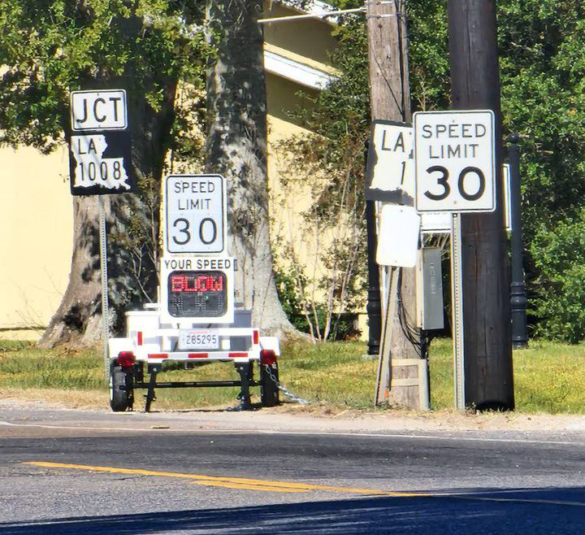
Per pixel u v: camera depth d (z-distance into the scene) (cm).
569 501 3275
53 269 14562
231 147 11169
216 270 6650
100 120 7106
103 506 3281
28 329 14362
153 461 4153
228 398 7350
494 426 5372
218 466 4016
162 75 10444
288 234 12794
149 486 3603
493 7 5969
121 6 9506
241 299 11156
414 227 5953
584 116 12081
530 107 12394
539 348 10569
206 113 11444
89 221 12044
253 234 11156
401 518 3039
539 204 13050
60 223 14562
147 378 8612
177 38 10150
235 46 11144
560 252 12288
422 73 12344
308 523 2991
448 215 7819
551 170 12550
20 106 9988
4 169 14612
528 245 12950
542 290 12625
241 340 6681
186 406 6988
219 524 2994
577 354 9806
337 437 4912
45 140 10950
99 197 7325
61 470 3950
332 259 11812
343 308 12838
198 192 7425
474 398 6031
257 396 7412
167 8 10088
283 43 14225
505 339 6012
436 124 5659
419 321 6253
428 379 6347
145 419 6016
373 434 5044
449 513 3103
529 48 12850
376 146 6075
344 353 10300
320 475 3800
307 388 7788
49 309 14500
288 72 13650
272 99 14125
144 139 11619
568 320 12200
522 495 3381
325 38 14238
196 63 10488
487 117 5659
